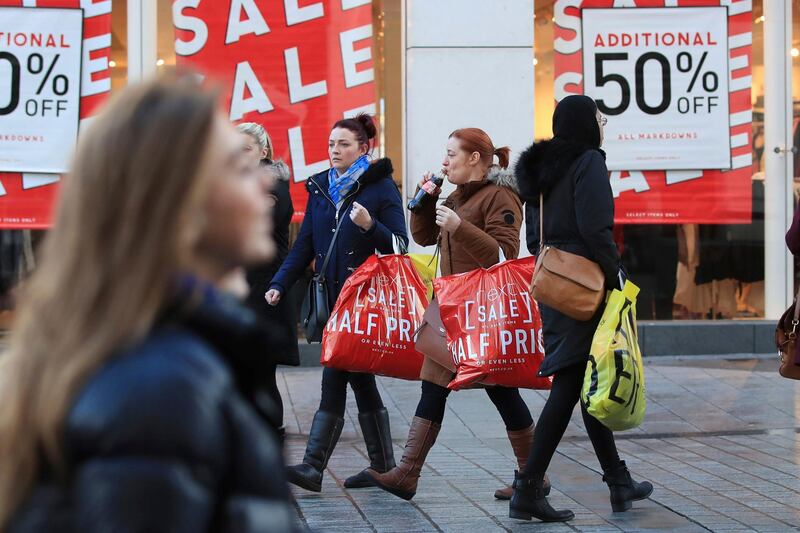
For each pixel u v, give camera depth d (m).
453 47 21.77
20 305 3.38
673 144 23.27
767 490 12.80
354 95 22.64
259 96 22.64
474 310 11.77
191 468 2.95
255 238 3.39
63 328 3.12
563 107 11.34
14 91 22.34
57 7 22.39
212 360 3.12
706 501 12.25
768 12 23.30
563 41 23.05
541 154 11.27
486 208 12.27
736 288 23.34
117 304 3.09
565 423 11.24
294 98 22.66
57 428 3.00
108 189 3.16
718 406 18.09
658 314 23.31
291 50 22.61
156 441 2.90
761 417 17.30
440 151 21.81
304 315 13.45
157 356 3.03
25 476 3.09
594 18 23.05
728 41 23.25
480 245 11.90
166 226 3.14
